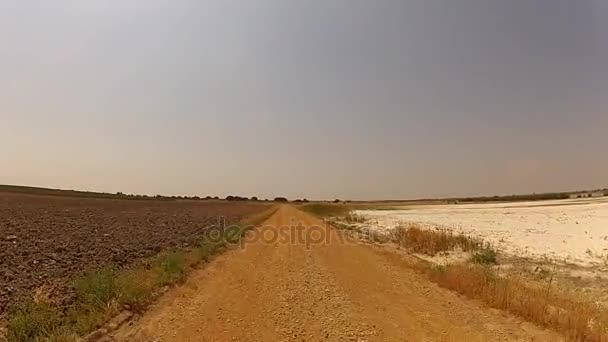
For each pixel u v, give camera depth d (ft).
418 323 28.04
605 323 26.96
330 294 35.76
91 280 33.86
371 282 40.45
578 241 69.15
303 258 55.11
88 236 73.46
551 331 26.37
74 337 24.41
